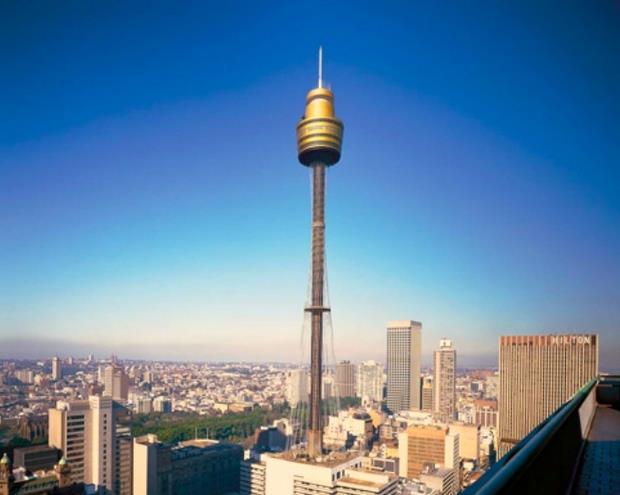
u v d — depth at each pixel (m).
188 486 191.62
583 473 12.64
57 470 125.75
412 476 196.62
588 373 192.62
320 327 198.75
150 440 194.12
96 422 172.38
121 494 178.38
